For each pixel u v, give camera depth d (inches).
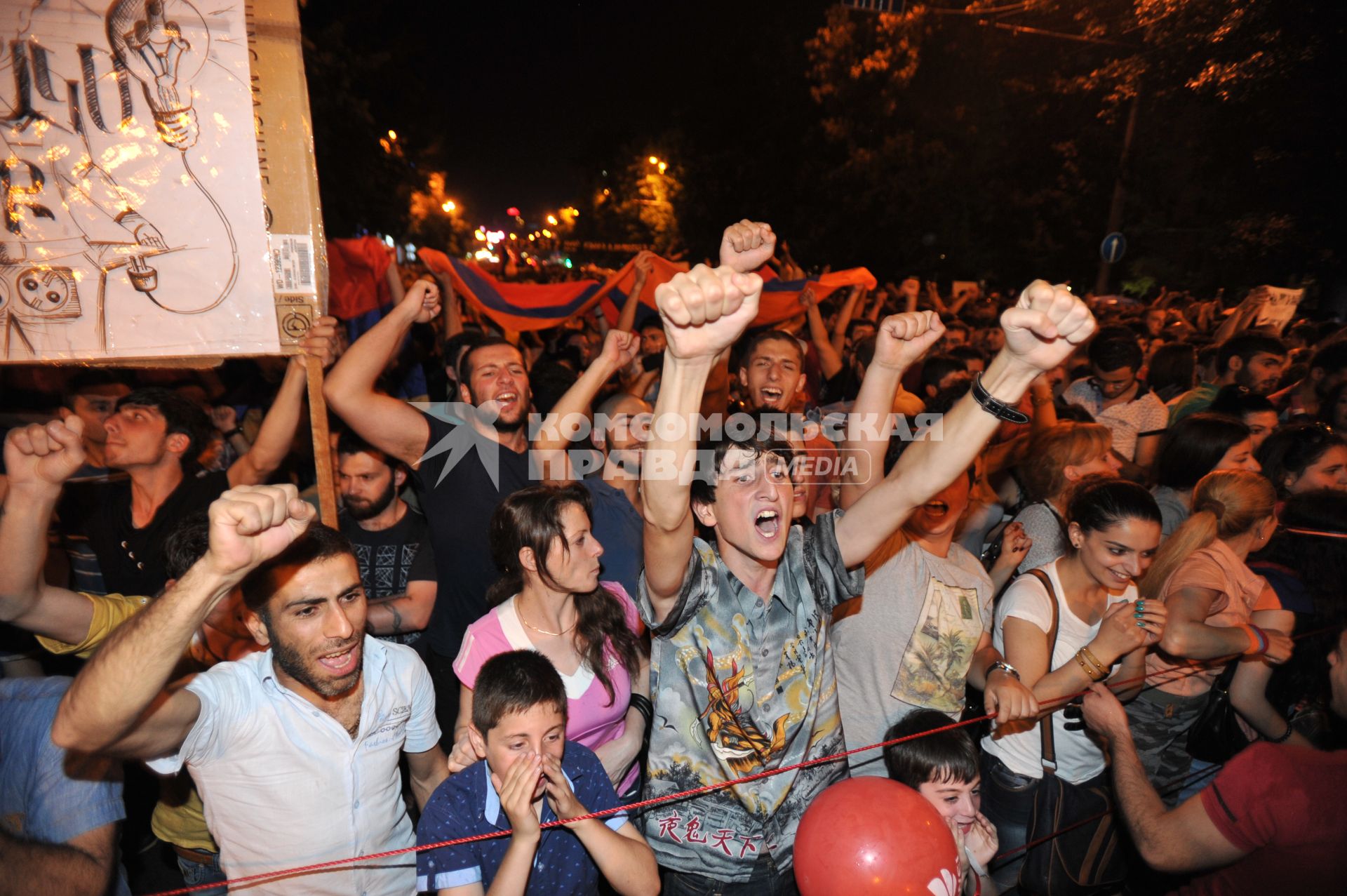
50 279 88.0
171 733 75.2
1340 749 91.4
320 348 96.3
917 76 925.2
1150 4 580.4
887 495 84.0
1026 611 111.8
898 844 72.9
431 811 88.3
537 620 106.5
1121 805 92.7
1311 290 631.8
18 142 86.6
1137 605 104.7
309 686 83.7
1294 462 153.3
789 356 169.8
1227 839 80.5
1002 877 117.2
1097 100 768.9
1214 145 616.1
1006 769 115.3
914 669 112.1
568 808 83.8
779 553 83.8
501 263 525.7
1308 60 519.5
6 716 80.7
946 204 928.9
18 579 84.4
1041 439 148.6
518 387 139.1
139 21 88.4
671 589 83.0
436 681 136.1
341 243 229.0
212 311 92.9
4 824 78.9
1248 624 117.0
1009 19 788.0
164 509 128.0
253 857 85.6
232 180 92.0
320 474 97.7
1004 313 69.5
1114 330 222.5
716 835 89.0
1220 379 239.5
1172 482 153.8
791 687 87.5
